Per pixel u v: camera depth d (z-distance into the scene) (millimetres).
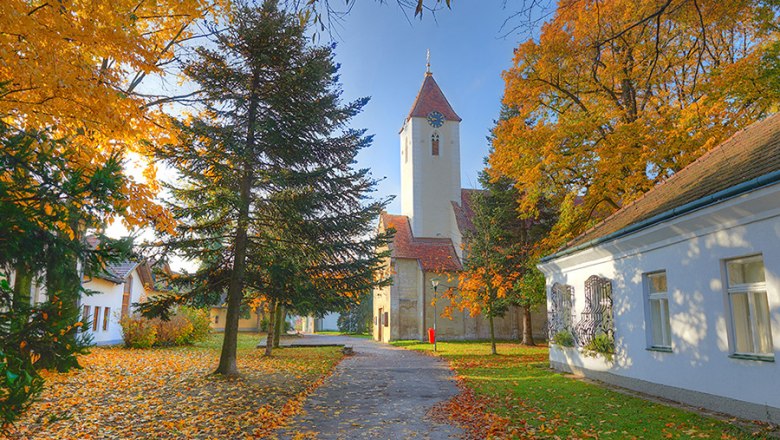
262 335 47594
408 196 44625
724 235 8406
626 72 16234
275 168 13586
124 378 12422
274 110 13430
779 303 7211
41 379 3748
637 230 10578
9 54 5621
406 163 45938
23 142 4336
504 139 19891
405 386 12703
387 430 7809
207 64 12672
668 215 9383
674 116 15773
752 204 7562
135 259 12367
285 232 14094
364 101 14305
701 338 8930
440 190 43125
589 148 18156
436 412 9242
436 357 21891
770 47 12789
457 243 39938
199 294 13656
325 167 13695
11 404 3492
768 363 7391
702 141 14867
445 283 36531
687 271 9359
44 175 4285
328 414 9086
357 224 14727
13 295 4043
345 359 20625
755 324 7984
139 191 6781
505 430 7613
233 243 13898
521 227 30234
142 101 8461
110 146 7992
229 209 12953
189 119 12070
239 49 13008
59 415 4949
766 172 7469
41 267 4445
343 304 15609
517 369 16594
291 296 13984
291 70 13336
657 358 10328
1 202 3848
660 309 10555
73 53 6672
